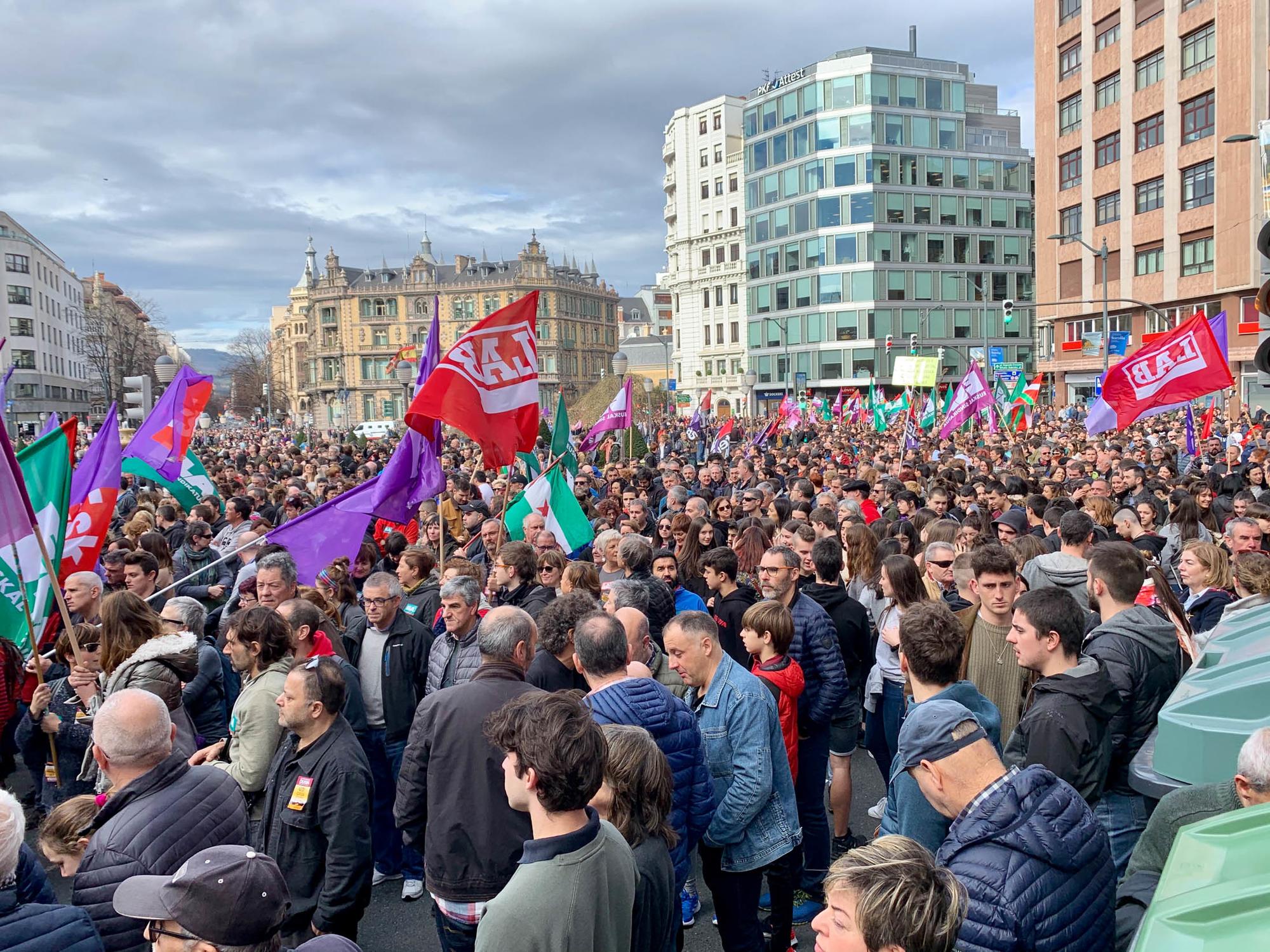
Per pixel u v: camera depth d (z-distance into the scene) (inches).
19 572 237.8
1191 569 257.3
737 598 272.8
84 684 218.1
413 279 5098.4
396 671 245.9
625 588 228.2
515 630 171.3
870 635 272.2
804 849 221.0
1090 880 106.9
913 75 2795.3
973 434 1058.1
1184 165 1649.9
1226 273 1545.3
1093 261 1925.4
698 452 1085.1
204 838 150.1
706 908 229.0
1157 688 163.0
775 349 3080.7
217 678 242.5
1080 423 1254.9
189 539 414.9
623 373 697.6
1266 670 107.8
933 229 2844.5
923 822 151.9
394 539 392.5
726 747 176.1
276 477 708.7
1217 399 1525.6
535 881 114.5
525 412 315.0
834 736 242.5
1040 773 114.7
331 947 111.0
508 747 122.5
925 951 88.5
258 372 5098.4
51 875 250.5
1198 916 67.5
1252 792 101.9
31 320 3420.3
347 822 169.0
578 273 5703.7
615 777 134.6
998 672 209.9
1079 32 1931.6
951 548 262.4
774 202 3036.4
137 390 511.5
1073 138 1969.7
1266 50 1462.8
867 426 1466.5
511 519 376.5
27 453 259.9
